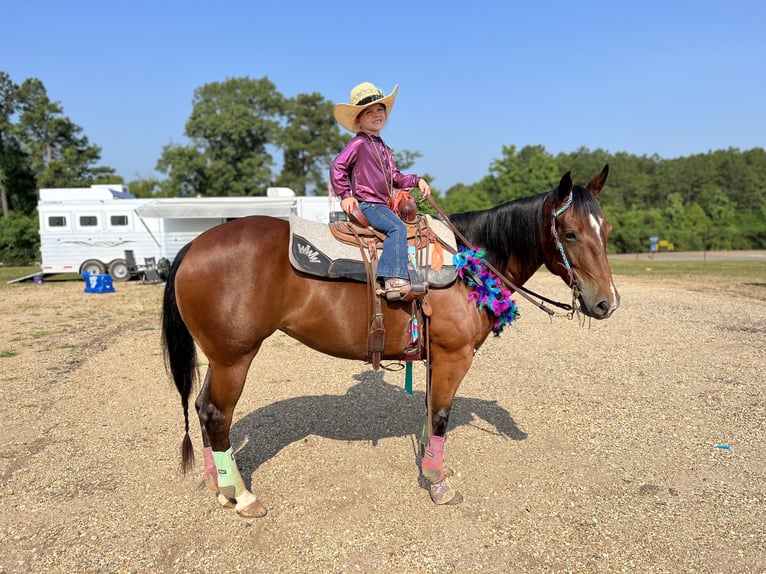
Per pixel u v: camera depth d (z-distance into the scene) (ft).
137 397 17.52
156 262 57.98
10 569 8.46
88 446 13.35
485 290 10.04
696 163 287.69
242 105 134.92
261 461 12.42
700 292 44.39
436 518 9.96
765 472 11.73
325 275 9.46
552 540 9.26
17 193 137.08
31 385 18.84
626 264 83.87
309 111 174.19
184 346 10.18
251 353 9.66
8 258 102.22
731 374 19.52
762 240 143.84
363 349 10.07
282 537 9.37
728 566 8.52
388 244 9.43
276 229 9.93
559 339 26.35
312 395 17.48
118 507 10.38
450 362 10.24
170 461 12.53
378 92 9.96
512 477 11.60
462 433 14.10
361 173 9.90
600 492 10.92
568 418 15.19
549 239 10.18
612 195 239.09
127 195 67.41
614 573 8.38
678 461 12.34
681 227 155.12
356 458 12.57
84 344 26.20
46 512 10.16
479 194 132.98
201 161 127.24
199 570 8.49
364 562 8.66
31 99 145.48
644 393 17.48
